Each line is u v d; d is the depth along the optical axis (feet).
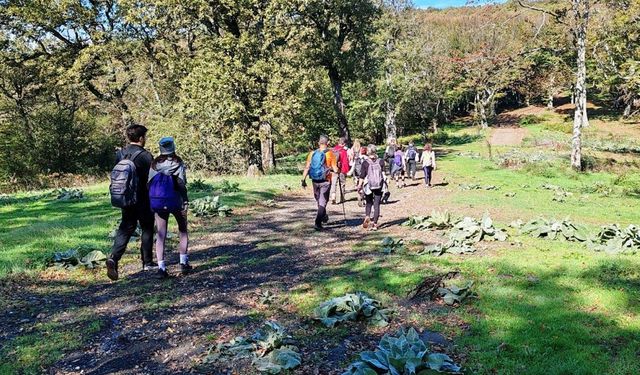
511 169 84.64
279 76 76.84
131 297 19.03
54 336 15.25
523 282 19.11
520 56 83.87
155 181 20.97
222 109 77.10
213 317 16.89
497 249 25.05
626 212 43.42
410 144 72.38
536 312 16.12
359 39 108.58
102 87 105.70
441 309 16.97
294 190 59.67
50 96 120.88
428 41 166.40
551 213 41.37
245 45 77.77
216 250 27.32
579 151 80.94
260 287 20.17
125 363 13.56
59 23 93.97
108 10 98.27
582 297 17.33
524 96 252.62
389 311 16.65
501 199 49.80
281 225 35.24
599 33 92.89
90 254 23.66
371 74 114.01
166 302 18.38
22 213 40.19
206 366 13.23
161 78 101.81
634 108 188.24
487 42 123.34
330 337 15.05
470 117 243.81
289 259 25.03
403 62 145.18
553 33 81.51
